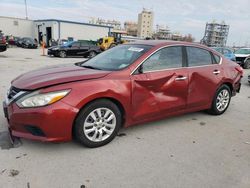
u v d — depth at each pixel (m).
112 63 3.91
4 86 6.79
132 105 3.62
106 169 2.94
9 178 2.67
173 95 4.09
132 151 3.39
